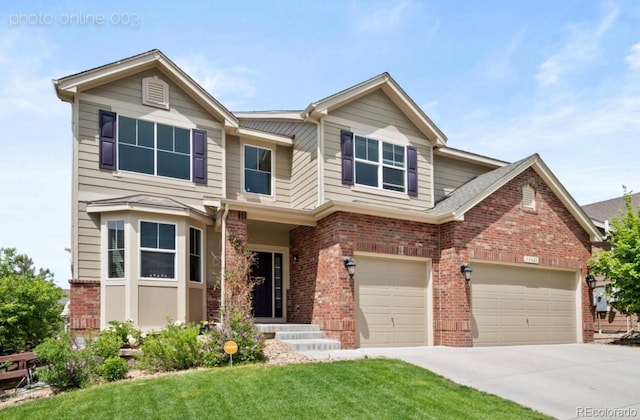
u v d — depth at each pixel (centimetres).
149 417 683
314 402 746
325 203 1309
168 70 1412
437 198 1775
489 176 1698
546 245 1590
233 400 751
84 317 1207
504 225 1505
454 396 813
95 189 1280
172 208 1275
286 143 1631
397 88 1599
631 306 1509
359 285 1325
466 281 1397
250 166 1592
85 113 1296
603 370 1083
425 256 1425
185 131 1443
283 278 1557
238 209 1301
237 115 1738
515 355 1232
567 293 1647
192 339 1020
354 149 1533
